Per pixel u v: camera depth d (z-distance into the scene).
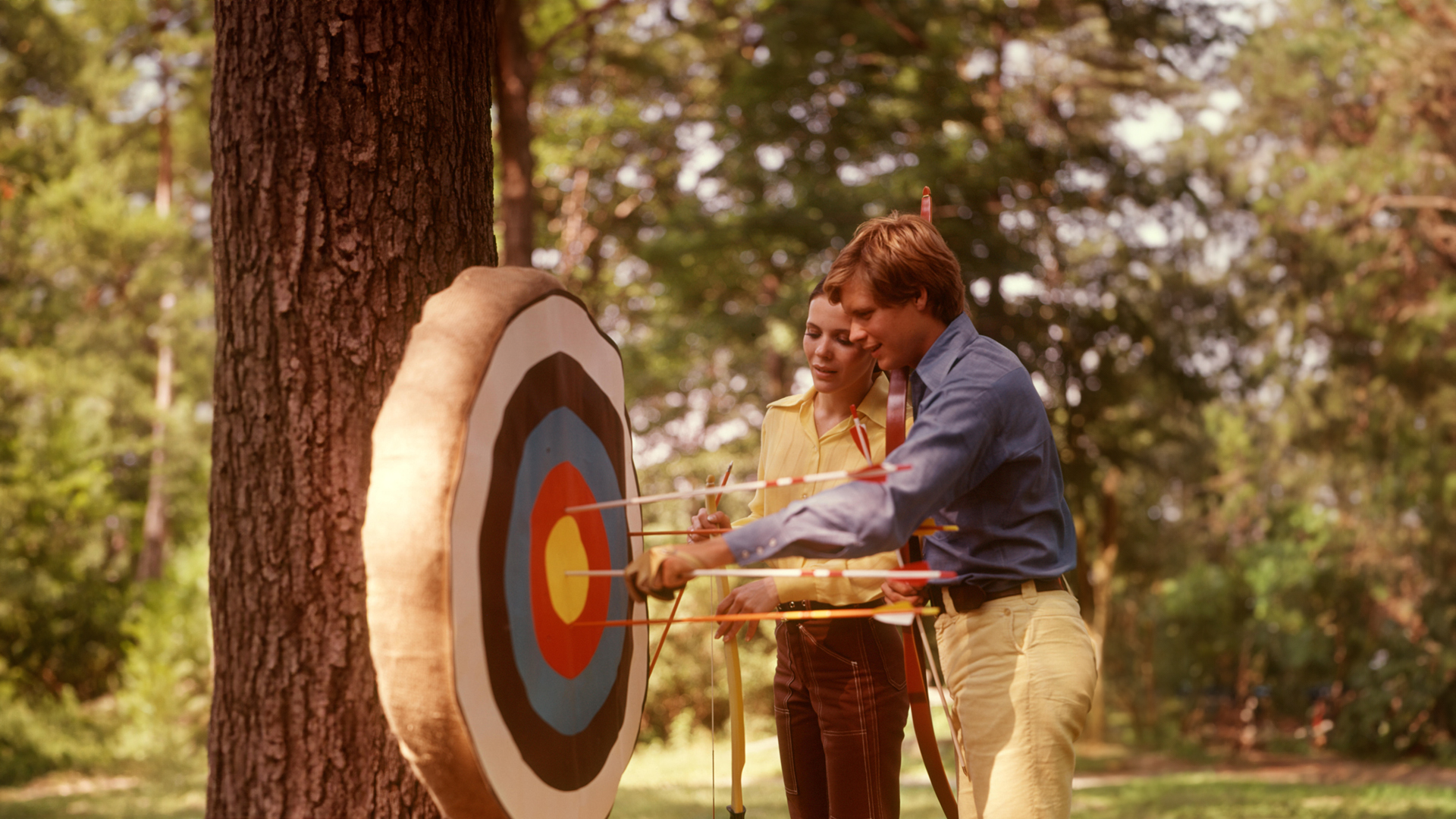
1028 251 13.96
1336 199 17.56
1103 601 19.67
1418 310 16.89
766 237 13.77
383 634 1.55
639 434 21.92
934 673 2.14
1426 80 15.98
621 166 19.59
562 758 1.91
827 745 2.65
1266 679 21.48
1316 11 18.73
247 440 2.17
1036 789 1.99
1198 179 19.89
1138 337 16.16
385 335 2.22
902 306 2.15
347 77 2.23
